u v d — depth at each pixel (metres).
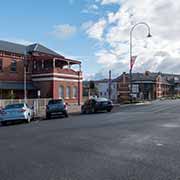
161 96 114.12
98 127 16.41
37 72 45.38
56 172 7.13
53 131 15.34
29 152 9.70
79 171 7.18
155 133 13.51
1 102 31.91
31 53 46.69
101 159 8.43
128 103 53.41
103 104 31.81
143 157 8.57
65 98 45.88
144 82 107.12
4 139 13.01
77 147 10.37
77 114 31.38
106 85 89.62
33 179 6.59
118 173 6.93
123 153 9.19
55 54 51.03
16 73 44.50
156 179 6.43
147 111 30.95
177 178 6.49
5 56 43.19
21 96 44.34
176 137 12.23
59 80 44.88
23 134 14.64
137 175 6.75
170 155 8.78
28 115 23.67
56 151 9.74
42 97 44.47
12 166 7.82
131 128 15.59
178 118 21.52
